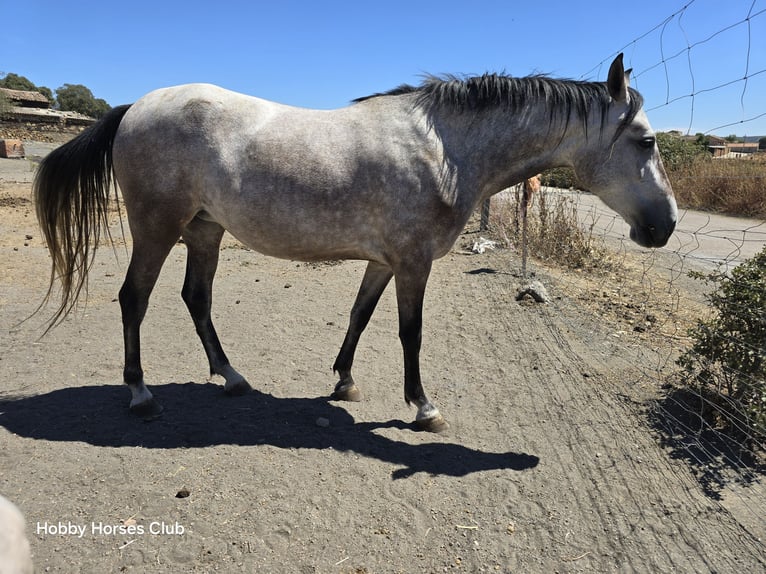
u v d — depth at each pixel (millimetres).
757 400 3031
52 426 3131
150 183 3086
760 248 9422
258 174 2961
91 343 4566
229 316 5434
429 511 2508
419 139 2957
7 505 695
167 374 4016
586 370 4160
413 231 2973
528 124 3029
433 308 5855
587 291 6488
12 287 6051
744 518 2486
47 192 3240
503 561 2225
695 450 3051
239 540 2268
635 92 2943
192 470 2738
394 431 3256
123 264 7520
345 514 2463
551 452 3039
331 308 5789
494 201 11023
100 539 2240
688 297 6242
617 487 2715
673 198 3004
